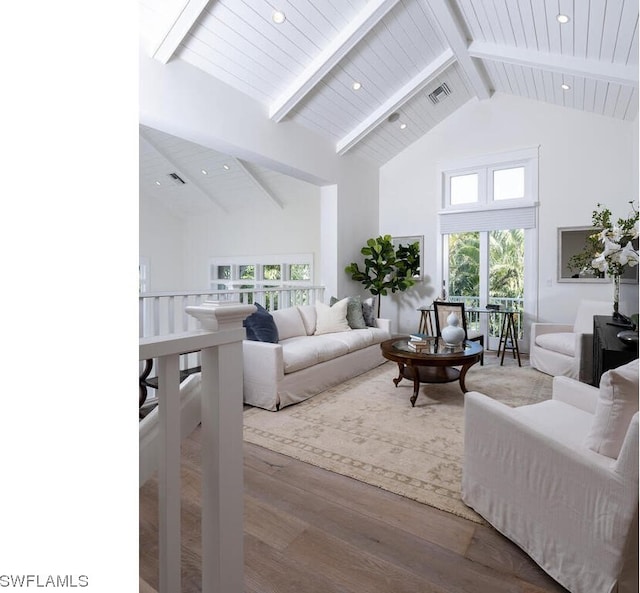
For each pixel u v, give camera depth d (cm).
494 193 561
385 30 401
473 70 473
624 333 271
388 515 183
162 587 90
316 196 713
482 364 476
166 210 881
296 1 327
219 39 337
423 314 588
